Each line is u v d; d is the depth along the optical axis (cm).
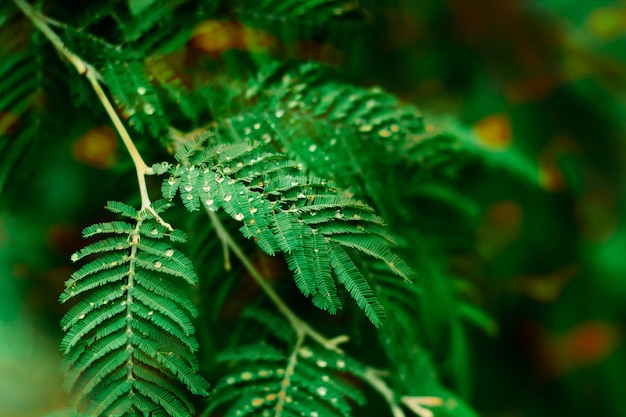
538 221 124
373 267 69
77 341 60
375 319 60
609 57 141
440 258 78
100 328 60
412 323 72
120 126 66
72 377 60
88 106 69
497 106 124
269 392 68
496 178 121
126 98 66
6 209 81
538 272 125
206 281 75
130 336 61
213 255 75
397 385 74
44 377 77
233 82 71
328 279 61
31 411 75
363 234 62
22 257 82
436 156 72
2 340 77
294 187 62
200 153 64
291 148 68
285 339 72
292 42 73
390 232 71
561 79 137
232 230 75
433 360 77
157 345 61
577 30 143
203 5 70
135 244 62
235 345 74
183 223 75
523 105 126
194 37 70
